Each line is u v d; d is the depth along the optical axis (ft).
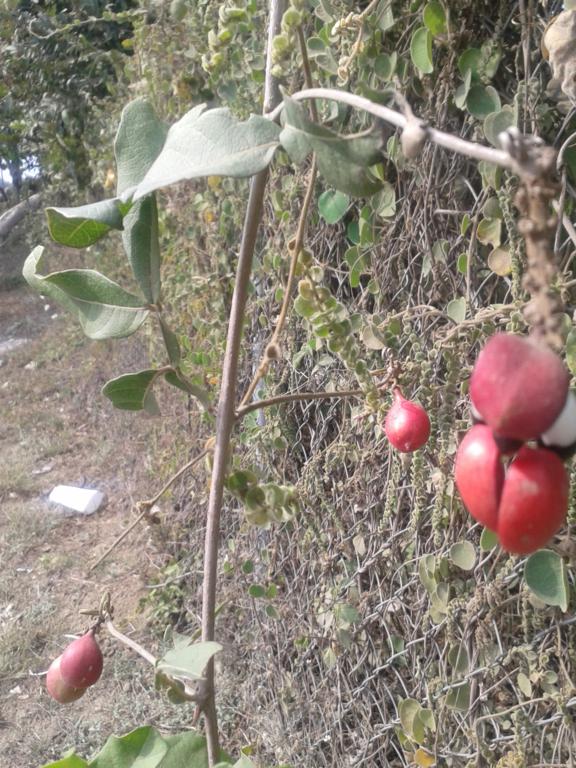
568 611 1.04
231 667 2.14
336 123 1.30
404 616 1.42
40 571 2.75
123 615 2.46
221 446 0.85
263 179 0.77
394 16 1.16
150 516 0.95
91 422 3.88
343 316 0.97
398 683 1.50
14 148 5.05
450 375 1.00
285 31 0.74
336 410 1.57
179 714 2.03
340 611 1.51
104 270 3.63
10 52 3.63
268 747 1.86
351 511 1.53
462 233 1.06
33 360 4.84
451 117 1.10
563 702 1.03
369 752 1.53
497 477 0.46
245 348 1.92
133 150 0.75
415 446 0.90
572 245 0.95
